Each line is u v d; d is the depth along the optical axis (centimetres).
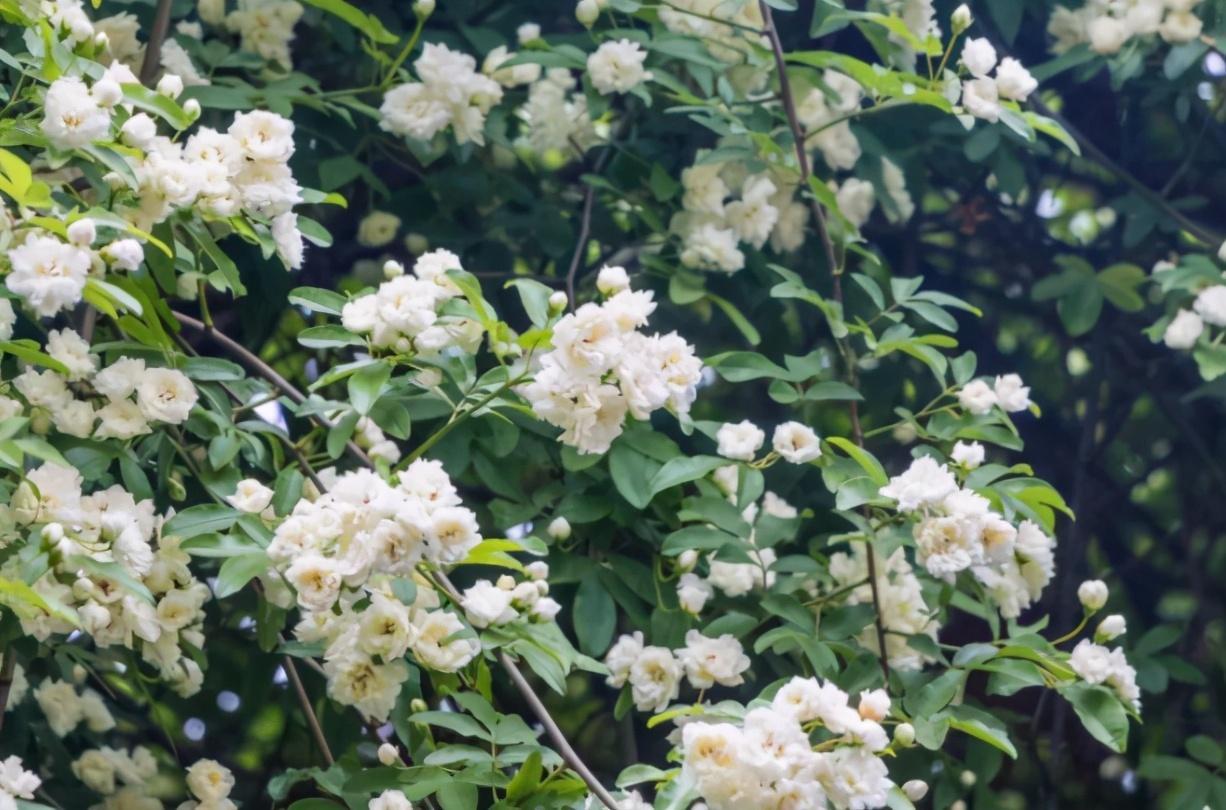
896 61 264
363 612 183
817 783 153
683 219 277
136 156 186
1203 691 322
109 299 175
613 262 294
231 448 206
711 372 296
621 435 230
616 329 175
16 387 198
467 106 268
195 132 270
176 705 292
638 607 243
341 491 167
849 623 232
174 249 203
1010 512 212
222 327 293
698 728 153
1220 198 315
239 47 288
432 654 182
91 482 218
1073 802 318
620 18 295
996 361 324
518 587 190
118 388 198
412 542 163
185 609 199
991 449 328
